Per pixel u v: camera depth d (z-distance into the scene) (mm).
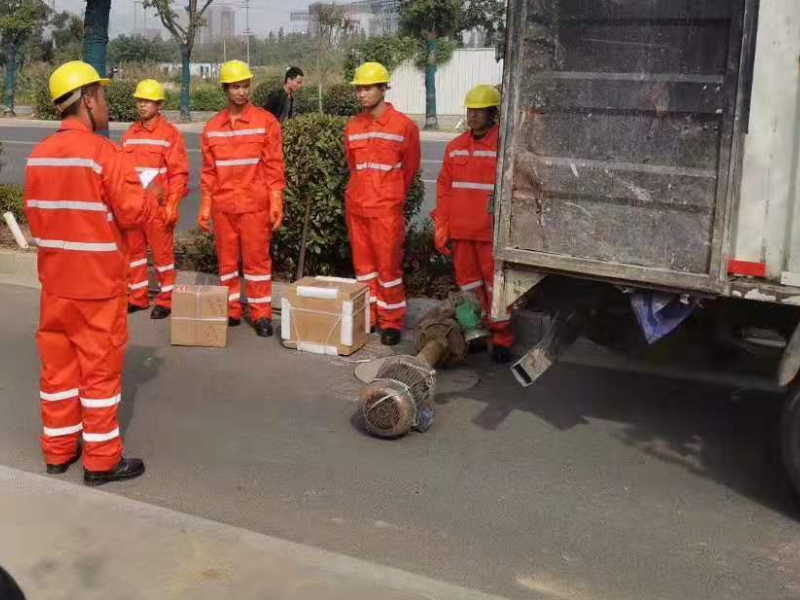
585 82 4273
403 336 7215
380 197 6781
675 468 4867
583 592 3713
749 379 6086
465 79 38812
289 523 4250
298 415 5602
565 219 4434
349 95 27500
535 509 4410
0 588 2633
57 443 4719
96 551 3793
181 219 11992
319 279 7125
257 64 72062
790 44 3793
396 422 5109
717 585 3777
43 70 41688
